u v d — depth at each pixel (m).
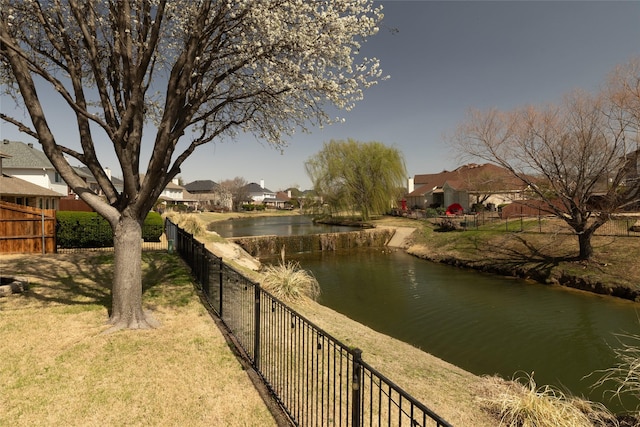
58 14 5.31
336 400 3.98
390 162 37.50
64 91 4.41
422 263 19.33
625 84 12.61
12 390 3.73
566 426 3.75
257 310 4.41
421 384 4.78
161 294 7.36
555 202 20.59
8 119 4.72
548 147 14.48
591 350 8.04
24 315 5.75
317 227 38.22
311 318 7.30
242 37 6.40
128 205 5.40
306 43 6.07
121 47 5.09
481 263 17.17
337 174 38.47
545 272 14.52
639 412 4.57
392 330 9.39
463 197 39.84
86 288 7.48
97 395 3.74
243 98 7.10
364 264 19.17
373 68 6.98
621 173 13.59
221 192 72.62
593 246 15.23
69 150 5.31
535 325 9.66
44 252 11.86
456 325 9.73
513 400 4.07
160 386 3.97
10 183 18.22
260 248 22.19
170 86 4.98
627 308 10.76
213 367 4.44
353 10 6.32
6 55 4.66
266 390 3.99
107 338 5.04
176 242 13.49
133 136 5.17
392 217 40.09
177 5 6.58
